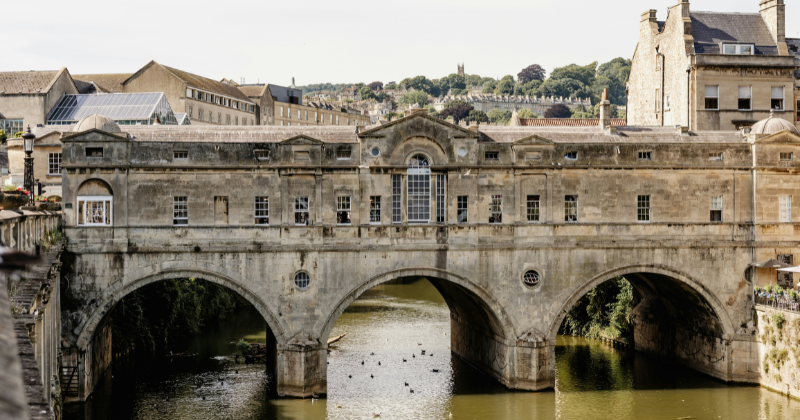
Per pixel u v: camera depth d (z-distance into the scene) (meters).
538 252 50.31
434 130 49.59
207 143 47.56
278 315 47.94
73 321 46.16
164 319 64.50
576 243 50.53
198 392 49.28
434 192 49.88
